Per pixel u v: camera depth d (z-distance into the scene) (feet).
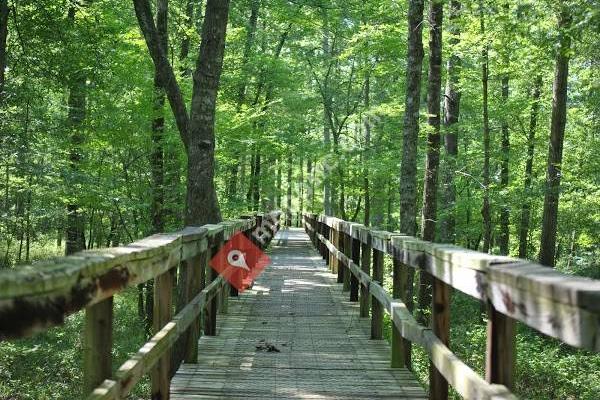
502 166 60.85
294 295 34.01
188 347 19.31
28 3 41.09
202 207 26.58
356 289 31.94
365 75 68.23
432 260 12.00
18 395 27.04
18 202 53.98
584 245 61.21
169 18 54.24
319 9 78.95
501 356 8.14
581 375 33.30
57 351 33.09
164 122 44.01
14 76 43.04
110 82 43.78
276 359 20.06
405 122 38.40
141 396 23.56
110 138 41.73
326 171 79.66
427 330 12.44
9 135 38.47
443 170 56.75
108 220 63.05
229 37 62.39
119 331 43.04
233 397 16.02
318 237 64.39
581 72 47.16
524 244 66.08
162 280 13.05
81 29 43.70
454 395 24.26
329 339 23.09
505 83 55.77
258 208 84.23
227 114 55.52
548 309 6.08
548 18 33.81
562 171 49.90
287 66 78.54
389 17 61.93
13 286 5.36
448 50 51.29
